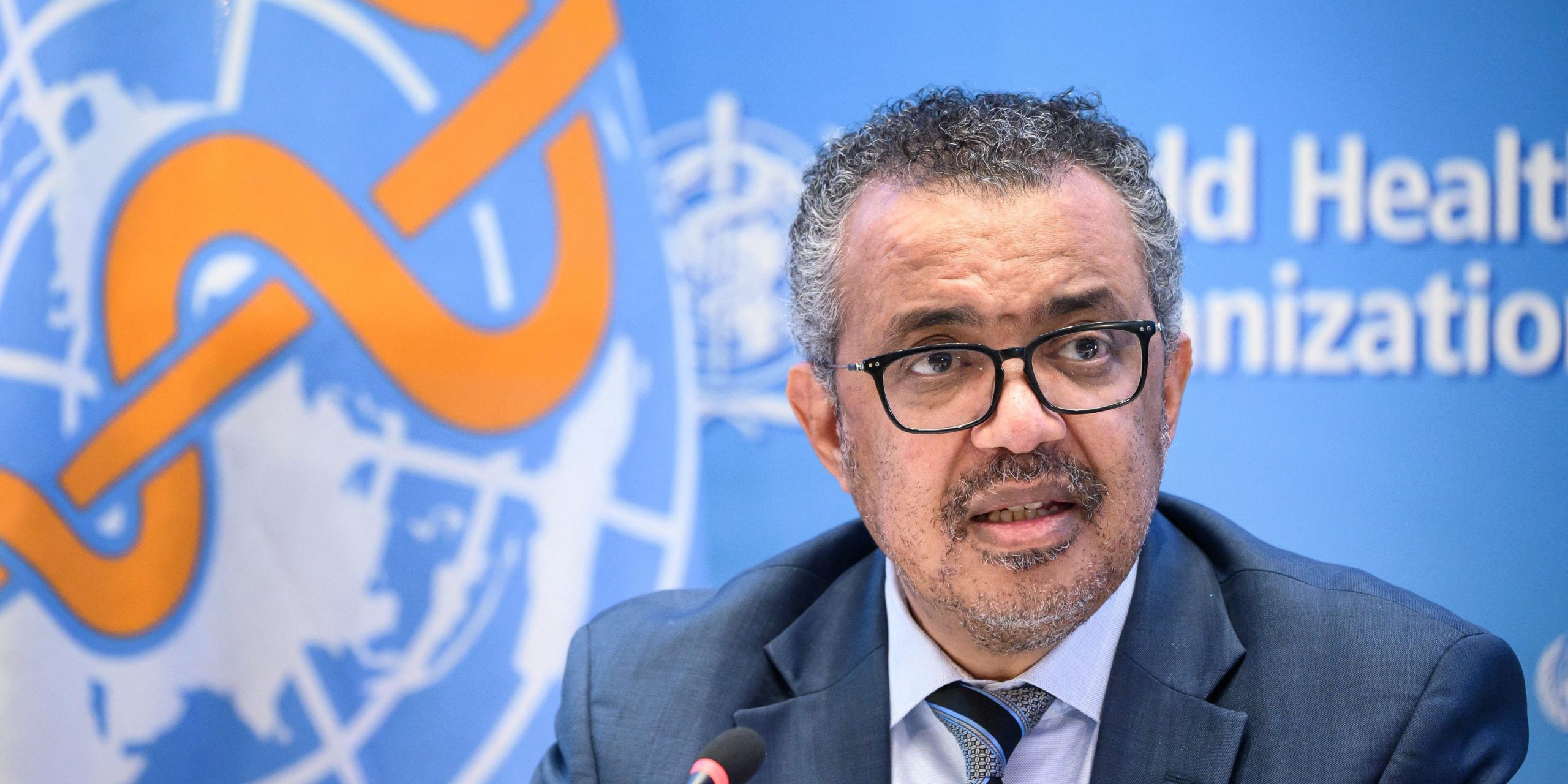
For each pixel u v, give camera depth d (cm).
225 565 666
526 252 672
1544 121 640
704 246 661
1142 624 341
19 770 650
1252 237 643
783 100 659
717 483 657
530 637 664
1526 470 638
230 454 669
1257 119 645
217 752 658
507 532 665
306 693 660
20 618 661
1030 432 288
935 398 301
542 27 675
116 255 676
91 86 681
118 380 672
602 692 382
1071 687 329
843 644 371
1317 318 641
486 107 677
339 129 677
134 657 662
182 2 682
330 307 673
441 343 670
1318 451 638
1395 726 307
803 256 343
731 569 655
